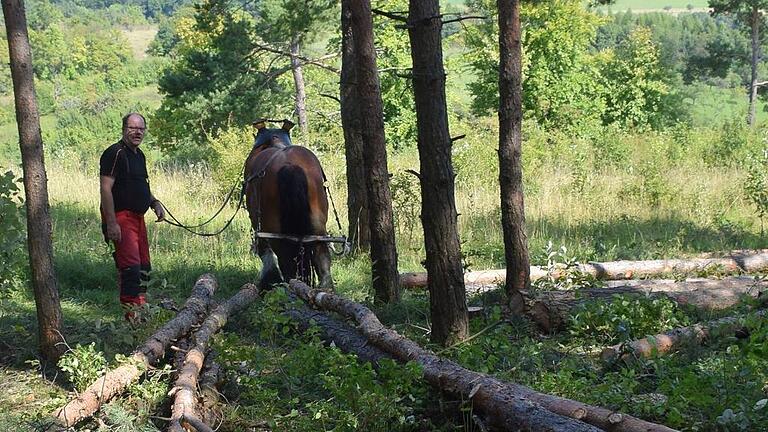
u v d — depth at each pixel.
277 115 28.44
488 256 12.74
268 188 9.98
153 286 11.18
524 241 9.70
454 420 6.40
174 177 20.58
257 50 27.09
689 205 17.62
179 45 35.81
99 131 48.22
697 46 60.34
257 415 6.64
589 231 14.97
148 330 8.33
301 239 9.85
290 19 25.94
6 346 8.44
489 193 18.33
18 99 7.78
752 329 8.12
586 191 18.30
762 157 20.72
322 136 26.95
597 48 57.97
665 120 41.19
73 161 22.80
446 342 8.18
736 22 48.34
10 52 7.70
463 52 38.34
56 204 16.94
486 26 35.69
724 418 5.73
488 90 36.50
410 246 13.50
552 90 36.53
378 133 9.88
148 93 73.12
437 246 8.15
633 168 22.12
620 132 31.59
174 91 27.47
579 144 25.08
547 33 35.84
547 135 27.39
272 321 7.96
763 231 15.02
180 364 7.51
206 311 9.20
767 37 47.03
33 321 9.27
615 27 58.69
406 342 7.22
